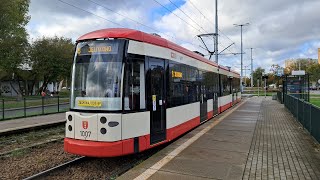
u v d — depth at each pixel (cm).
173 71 1051
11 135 1336
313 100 3341
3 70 4356
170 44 1047
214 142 1009
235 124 1455
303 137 1104
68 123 815
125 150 779
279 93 3362
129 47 812
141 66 851
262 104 2902
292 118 1703
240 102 3231
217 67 1942
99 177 746
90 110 793
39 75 4891
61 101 2503
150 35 923
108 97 780
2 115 1869
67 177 745
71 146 787
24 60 4638
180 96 1120
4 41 4053
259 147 936
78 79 827
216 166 729
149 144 869
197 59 1404
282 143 996
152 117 888
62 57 4806
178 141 1034
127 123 788
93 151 755
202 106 1473
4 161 898
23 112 2062
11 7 3653
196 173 675
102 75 797
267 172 684
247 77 10706
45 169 820
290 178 643
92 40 826
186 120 1186
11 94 5553
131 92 809
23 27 4325
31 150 1038
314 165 739
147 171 688
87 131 779
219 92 1994
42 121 1697
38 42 4741
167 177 648
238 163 755
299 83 2555
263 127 1353
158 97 929
